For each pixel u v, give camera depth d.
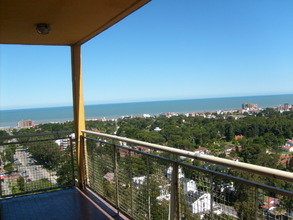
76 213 3.14
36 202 3.53
